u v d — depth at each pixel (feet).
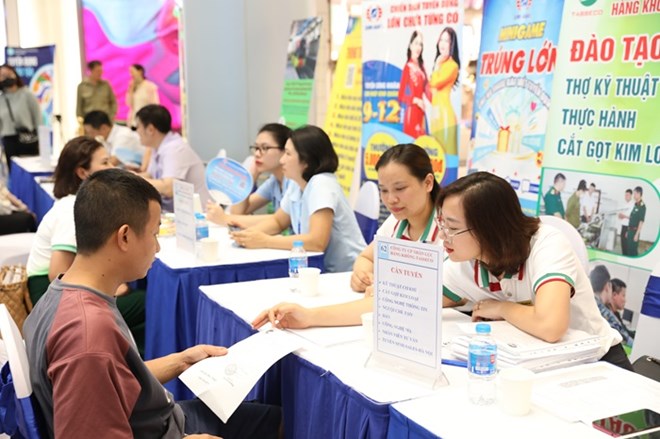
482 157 10.99
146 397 4.67
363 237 10.50
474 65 13.80
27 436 4.38
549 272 5.47
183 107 24.26
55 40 29.96
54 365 4.18
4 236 13.14
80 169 9.18
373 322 5.20
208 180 11.39
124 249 4.67
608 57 8.82
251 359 5.67
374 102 13.83
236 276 8.75
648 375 6.01
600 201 9.05
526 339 5.35
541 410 4.44
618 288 8.91
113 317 4.53
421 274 4.76
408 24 12.81
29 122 24.94
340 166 15.97
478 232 5.48
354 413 4.79
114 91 29.22
